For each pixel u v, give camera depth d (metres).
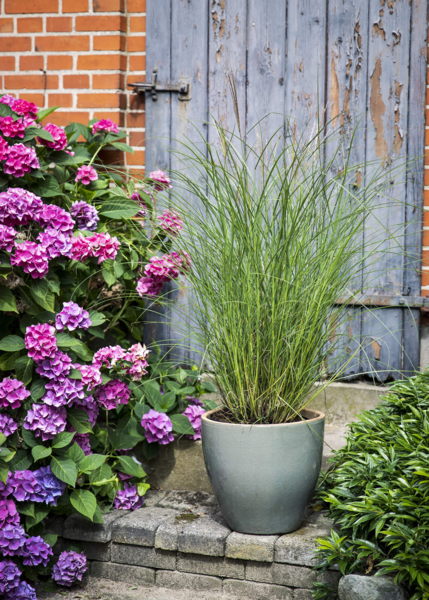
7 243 1.90
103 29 2.88
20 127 2.09
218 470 1.92
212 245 2.03
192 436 2.42
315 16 2.68
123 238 2.50
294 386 1.92
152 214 2.47
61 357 1.99
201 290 2.07
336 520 1.90
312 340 1.91
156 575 2.08
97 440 2.29
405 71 2.62
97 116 2.92
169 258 2.42
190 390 2.47
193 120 2.83
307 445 1.90
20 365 2.00
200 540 1.99
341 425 2.65
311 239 1.93
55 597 2.01
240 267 1.89
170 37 2.82
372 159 2.67
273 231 1.95
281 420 1.96
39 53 2.95
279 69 2.73
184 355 2.78
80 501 2.01
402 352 2.68
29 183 2.19
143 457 2.47
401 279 2.66
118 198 2.47
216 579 2.01
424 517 1.59
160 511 2.22
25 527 2.09
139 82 2.86
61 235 2.04
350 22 2.65
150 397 2.41
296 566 1.90
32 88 2.98
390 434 1.92
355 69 2.66
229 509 1.96
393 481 1.71
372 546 1.68
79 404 2.15
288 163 2.52
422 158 2.63
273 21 2.72
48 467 2.03
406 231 2.66
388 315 2.69
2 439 1.91
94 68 2.90
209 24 2.78
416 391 2.05
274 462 1.86
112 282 2.37
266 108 2.76
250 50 2.75
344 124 2.57
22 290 2.04
